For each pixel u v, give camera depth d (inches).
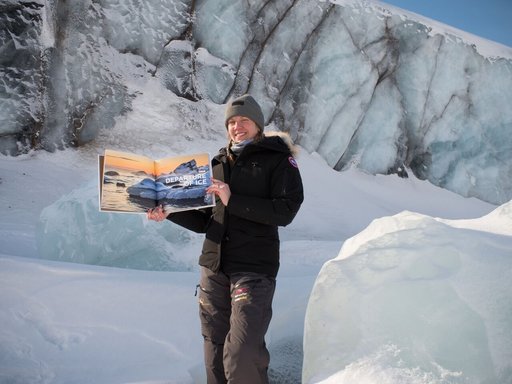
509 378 51.7
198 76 666.8
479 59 829.2
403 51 786.8
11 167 489.4
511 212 76.4
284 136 82.4
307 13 722.2
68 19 567.5
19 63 514.6
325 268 68.3
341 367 59.1
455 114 821.2
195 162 78.9
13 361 89.0
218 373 76.1
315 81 732.7
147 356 94.1
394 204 717.9
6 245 249.4
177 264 205.8
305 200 621.6
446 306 57.9
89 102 566.9
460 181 828.6
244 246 75.7
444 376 53.6
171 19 652.7
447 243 63.8
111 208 74.4
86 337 97.9
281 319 105.0
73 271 124.4
